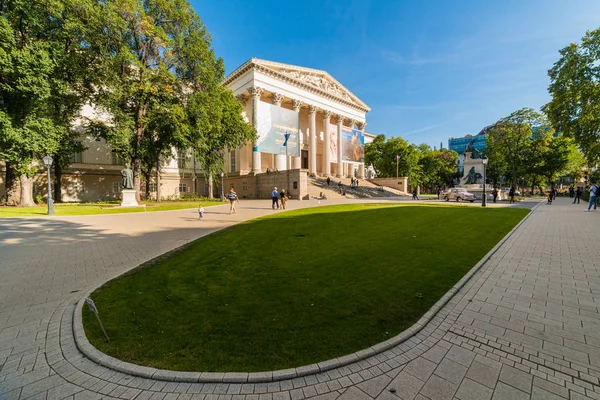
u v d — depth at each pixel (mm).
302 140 50375
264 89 38594
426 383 2578
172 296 4531
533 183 53219
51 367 2889
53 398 2463
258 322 3627
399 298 4336
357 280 5102
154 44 22969
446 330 3494
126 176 22156
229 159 44188
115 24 19234
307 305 4105
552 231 9969
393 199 33281
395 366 2822
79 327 3562
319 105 46500
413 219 13086
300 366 2756
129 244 8562
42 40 19156
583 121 21797
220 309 4031
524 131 39625
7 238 9477
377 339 3211
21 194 21375
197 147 27641
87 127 27469
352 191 38594
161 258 6902
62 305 4375
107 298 4469
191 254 7219
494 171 53375
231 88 42031
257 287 4852
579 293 4582
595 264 6109
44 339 3420
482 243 8016
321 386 2553
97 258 7020
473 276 5395
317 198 32312
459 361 2895
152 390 2531
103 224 12727
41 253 7508
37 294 4801
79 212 17453
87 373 2781
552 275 5438
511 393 2432
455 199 29703
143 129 25109
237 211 18734
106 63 19734
